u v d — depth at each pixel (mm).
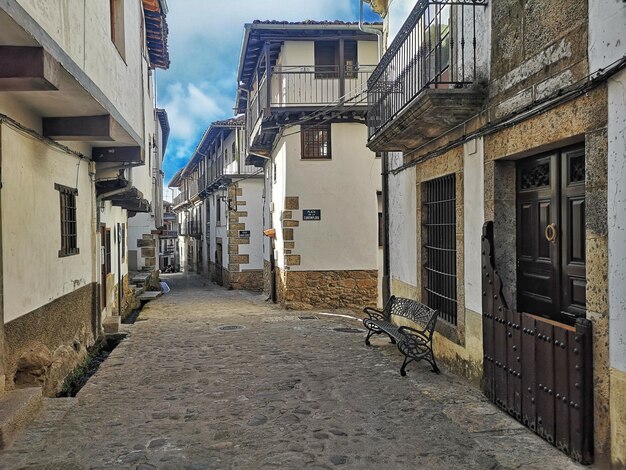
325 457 3812
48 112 5746
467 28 5664
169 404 5078
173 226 53625
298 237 13562
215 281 27188
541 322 4051
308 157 13547
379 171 13742
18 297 4965
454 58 6039
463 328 5820
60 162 6555
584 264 3906
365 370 6371
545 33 4102
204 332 9430
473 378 5562
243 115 21312
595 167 3447
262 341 8461
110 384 5824
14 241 4875
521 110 4371
